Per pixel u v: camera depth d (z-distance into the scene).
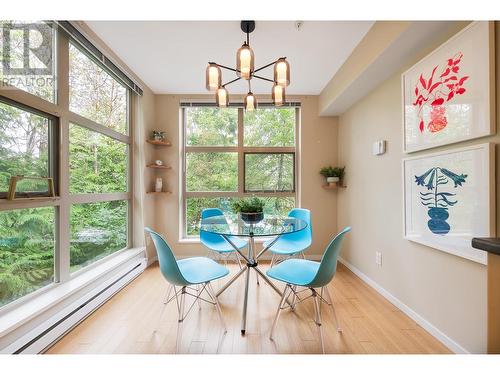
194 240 3.48
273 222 2.27
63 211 1.90
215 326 1.85
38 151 1.72
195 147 3.56
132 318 1.95
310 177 3.51
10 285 1.53
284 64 1.67
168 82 3.08
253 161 3.60
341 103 2.97
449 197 1.55
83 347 1.60
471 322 1.44
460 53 1.45
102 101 2.46
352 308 2.12
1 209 1.45
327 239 3.52
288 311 2.06
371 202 2.57
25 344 1.42
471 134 1.39
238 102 3.44
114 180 2.72
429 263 1.77
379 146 2.35
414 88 1.85
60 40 1.86
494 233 1.29
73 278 2.02
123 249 2.88
